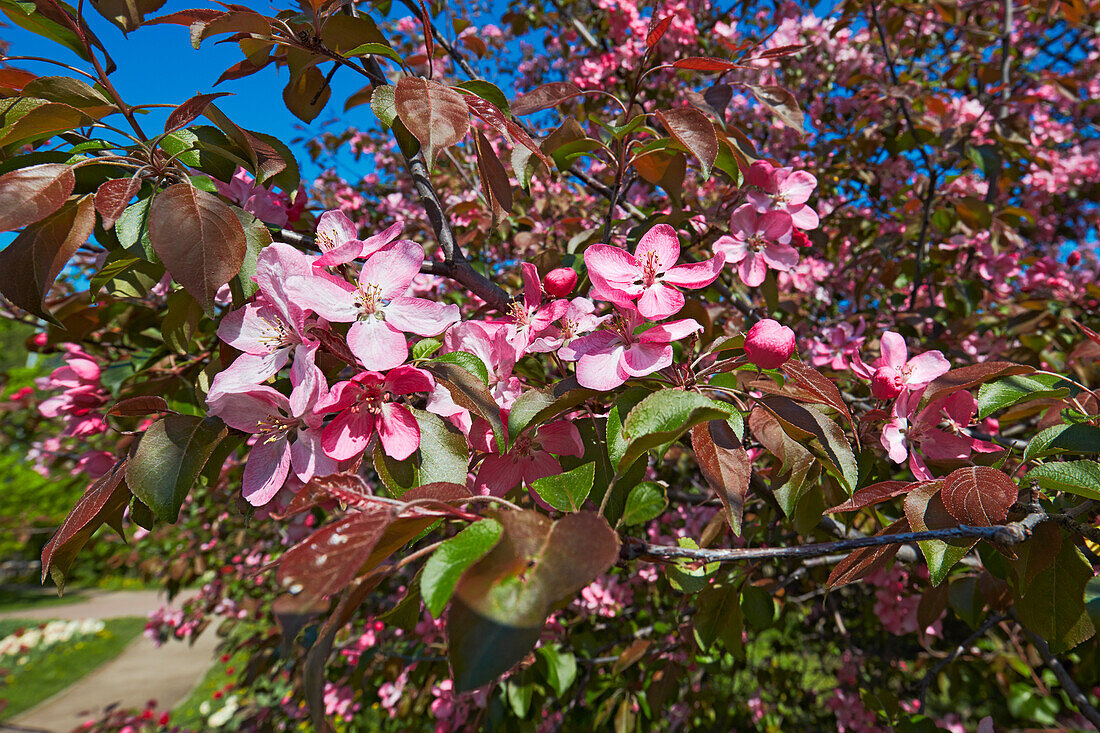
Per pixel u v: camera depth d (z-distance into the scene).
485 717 0.38
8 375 0.61
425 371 0.17
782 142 0.62
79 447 0.56
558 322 0.21
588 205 0.62
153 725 0.94
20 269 0.17
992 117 0.52
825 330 0.46
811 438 0.18
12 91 0.21
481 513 0.12
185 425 0.19
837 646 0.60
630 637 0.48
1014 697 0.41
